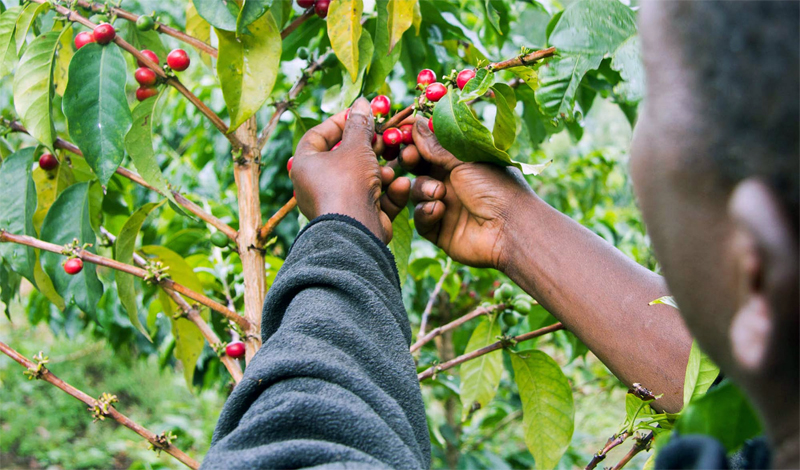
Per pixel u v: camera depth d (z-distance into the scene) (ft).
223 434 2.45
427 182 3.74
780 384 1.37
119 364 22.72
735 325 1.35
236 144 4.15
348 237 3.00
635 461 11.50
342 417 2.23
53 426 20.67
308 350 2.46
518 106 5.76
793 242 1.25
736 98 1.29
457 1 7.13
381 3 4.09
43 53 3.91
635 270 3.34
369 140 3.49
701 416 1.76
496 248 3.63
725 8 1.32
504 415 8.71
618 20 3.44
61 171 4.80
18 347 23.22
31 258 4.40
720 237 1.37
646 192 1.48
